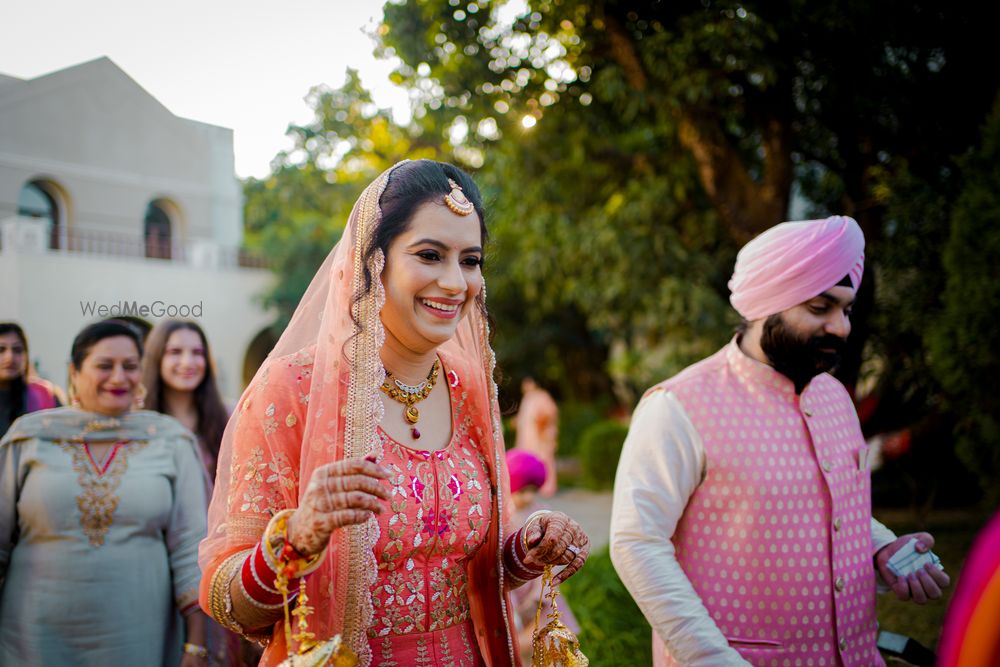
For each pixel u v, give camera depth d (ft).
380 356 5.88
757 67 18.67
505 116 24.20
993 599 3.97
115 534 9.28
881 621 14.65
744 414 7.38
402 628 5.51
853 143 21.53
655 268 26.03
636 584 6.89
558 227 27.78
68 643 8.94
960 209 15.80
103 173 27.63
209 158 29.12
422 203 5.62
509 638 6.01
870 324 19.70
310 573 5.18
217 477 5.84
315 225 50.67
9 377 11.25
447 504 5.73
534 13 21.40
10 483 9.20
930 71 20.03
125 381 9.67
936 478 21.58
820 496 7.29
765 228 20.95
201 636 9.43
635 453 7.38
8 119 20.45
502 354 53.83
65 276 24.43
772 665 6.97
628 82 20.86
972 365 15.53
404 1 22.63
